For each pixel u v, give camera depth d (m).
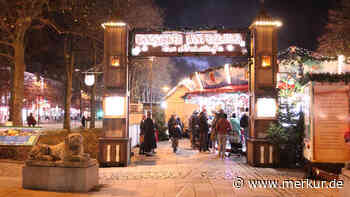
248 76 13.09
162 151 17.09
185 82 25.03
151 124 15.45
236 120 15.62
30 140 11.41
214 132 16.17
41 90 42.16
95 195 7.31
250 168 11.34
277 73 12.99
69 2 18.05
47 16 21.44
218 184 8.59
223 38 12.61
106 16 20.77
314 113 9.30
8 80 30.88
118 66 12.26
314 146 9.27
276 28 12.12
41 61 28.09
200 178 9.42
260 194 7.50
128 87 12.70
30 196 7.01
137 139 20.88
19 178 8.96
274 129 11.54
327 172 9.07
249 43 12.62
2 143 11.32
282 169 11.15
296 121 11.84
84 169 7.64
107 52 12.34
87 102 59.84
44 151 7.83
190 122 18.69
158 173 10.27
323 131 9.26
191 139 18.75
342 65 13.74
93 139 18.39
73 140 7.75
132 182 8.86
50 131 21.83
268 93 11.98
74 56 26.73
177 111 27.94
